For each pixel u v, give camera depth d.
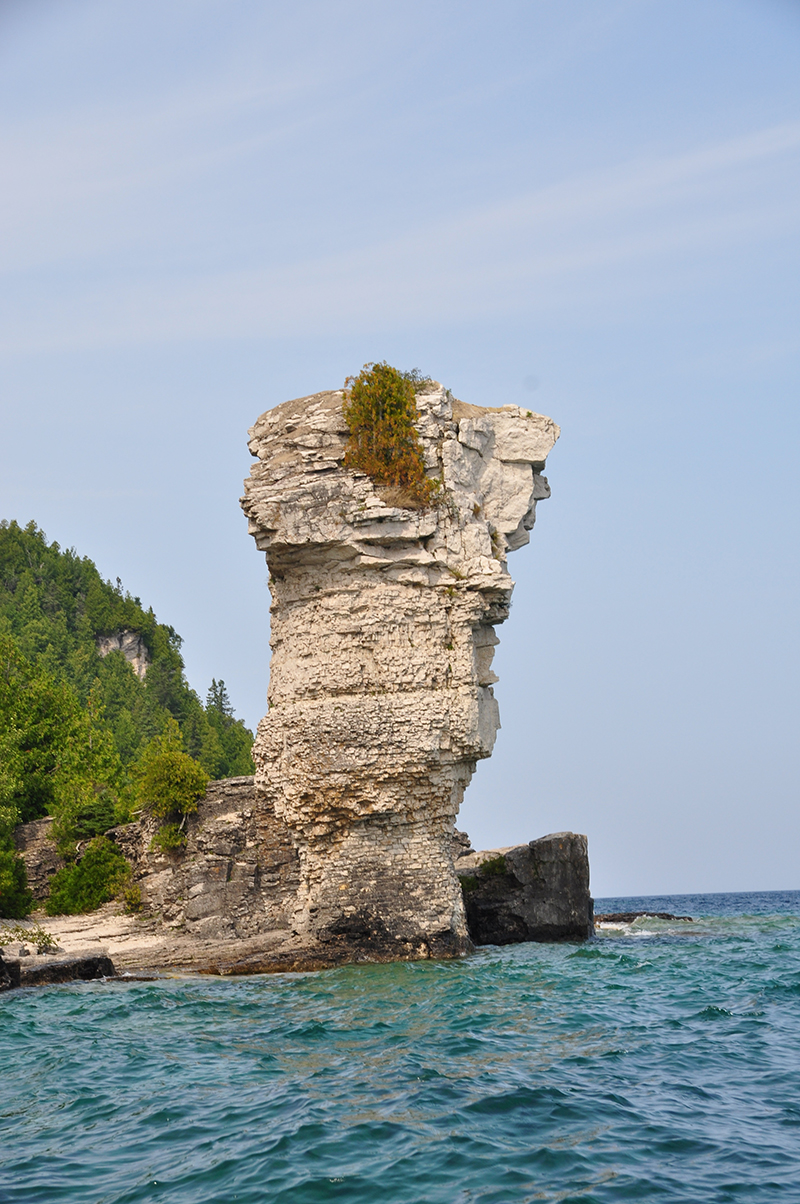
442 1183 13.93
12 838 53.03
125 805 53.31
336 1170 14.41
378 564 39.31
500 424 42.50
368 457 39.69
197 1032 24.80
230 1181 14.10
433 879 38.06
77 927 44.72
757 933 56.38
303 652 40.12
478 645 40.66
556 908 46.75
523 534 42.88
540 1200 13.34
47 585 148.00
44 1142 16.09
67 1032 25.05
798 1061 20.75
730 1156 14.91
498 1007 27.48
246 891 42.47
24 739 65.88
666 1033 23.73
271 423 41.72
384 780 37.81
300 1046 22.81
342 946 37.81
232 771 110.12
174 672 136.62
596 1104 17.39
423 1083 18.81
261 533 40.00
